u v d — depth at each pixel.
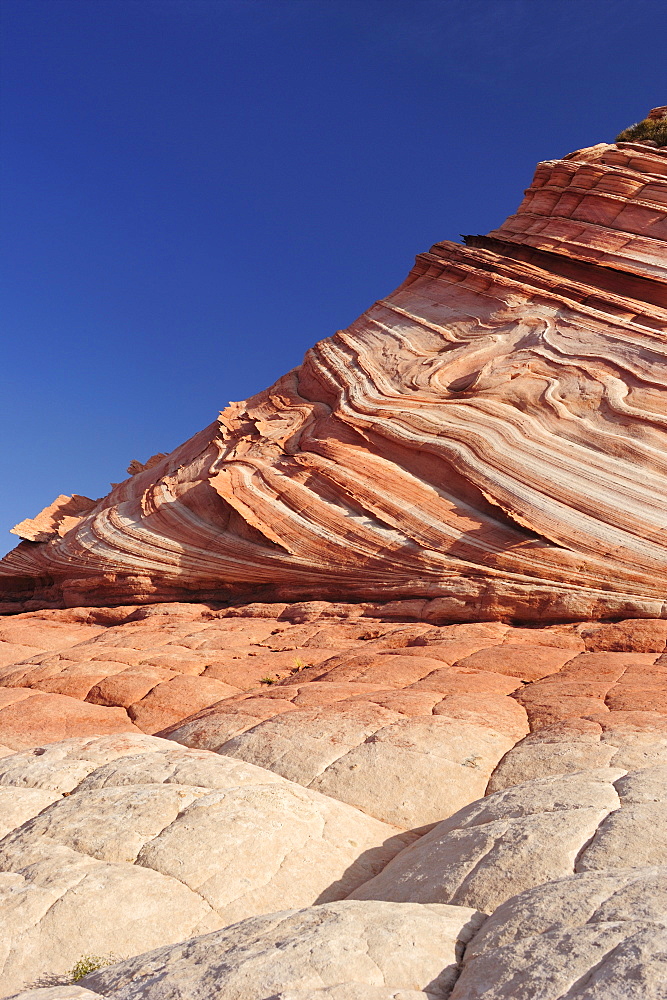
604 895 4.72
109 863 7.20
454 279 29.84
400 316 30.08
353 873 7.46
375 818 8.68
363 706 11.52
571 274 27.44
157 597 24.83
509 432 21.27
